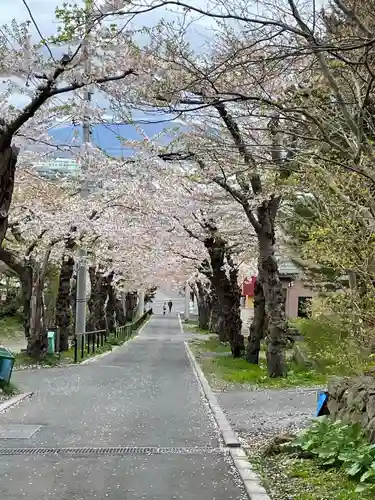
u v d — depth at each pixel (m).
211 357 25.45
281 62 8.65
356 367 11.12
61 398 13.64
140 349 32.75
